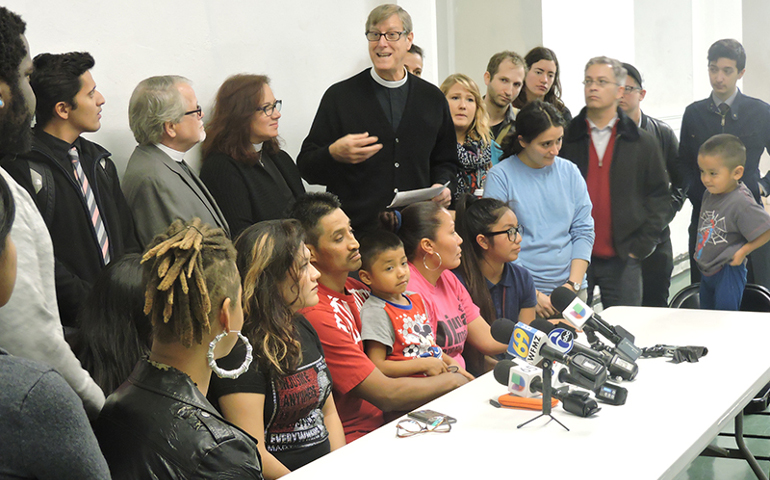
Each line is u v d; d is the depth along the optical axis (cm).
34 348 141
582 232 385
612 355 223
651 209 422
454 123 407
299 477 164
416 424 190
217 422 130
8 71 149
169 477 123
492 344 295
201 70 364
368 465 169
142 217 285
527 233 373
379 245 250
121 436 126
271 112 328
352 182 349
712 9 406
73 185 250
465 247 313
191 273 129
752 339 262
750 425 355
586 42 454
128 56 330
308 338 211
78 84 254
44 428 101
